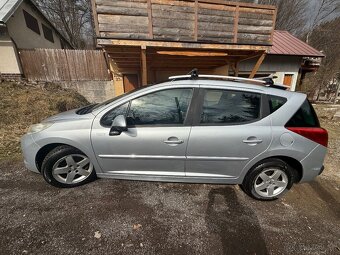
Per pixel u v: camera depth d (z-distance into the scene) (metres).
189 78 2.56
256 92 2.42
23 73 8.40
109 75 9.25
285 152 2.39
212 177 2.54
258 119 2.37
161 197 2.59
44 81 8.64
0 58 7.85
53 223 2.11
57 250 1.82
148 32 5.16
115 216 2.24
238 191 2.78
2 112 5.44
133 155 2.46
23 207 2.32
